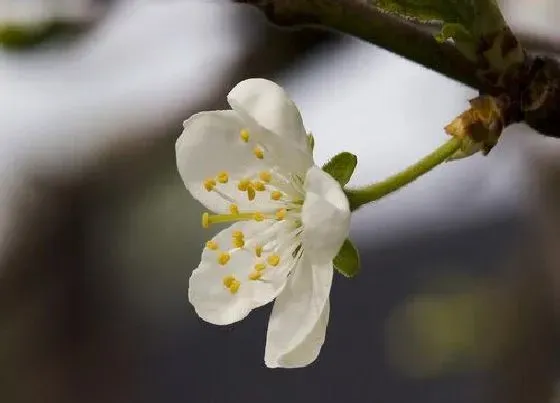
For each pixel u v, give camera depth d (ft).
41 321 1.18
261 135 0.86
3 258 1.16
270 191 0.87
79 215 1.17
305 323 0.85
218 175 0.87
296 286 0.86
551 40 0.93
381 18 0.84
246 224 0.88
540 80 0.84
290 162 0.87
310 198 0.83
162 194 1.17
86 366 1.22
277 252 0.87
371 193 0.84
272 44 1.07
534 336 1.16
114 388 1.25
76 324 1.20
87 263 1.19
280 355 0.85
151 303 1.26
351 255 0.85
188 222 1.20
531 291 1.16
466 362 1.22
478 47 0.84
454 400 1.21
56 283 1.18
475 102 0.84
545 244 1.13
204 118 0.87
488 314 1.21
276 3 0.84
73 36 1.05
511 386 1.17
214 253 0.88
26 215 1.16
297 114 0.85
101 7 1.05
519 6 1.05
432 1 0.84
